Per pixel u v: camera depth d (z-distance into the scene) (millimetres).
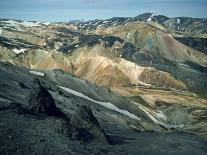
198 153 75312
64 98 112812
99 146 58656
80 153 51094
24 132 53344
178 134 90188
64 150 50344
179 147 76500
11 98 83000
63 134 57125
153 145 73500
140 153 65062
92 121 67125
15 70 130625
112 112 129750
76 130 59344
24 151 45781
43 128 57219
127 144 69562
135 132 90500
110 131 83375
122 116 130125
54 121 60250
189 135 90625
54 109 71625
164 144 76562
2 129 52031
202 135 126875
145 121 141125
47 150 48375
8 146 46062
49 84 133000
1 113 61312
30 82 117000
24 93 95062
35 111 68562
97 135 65125
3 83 98688
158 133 92438
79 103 115938
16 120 58438
